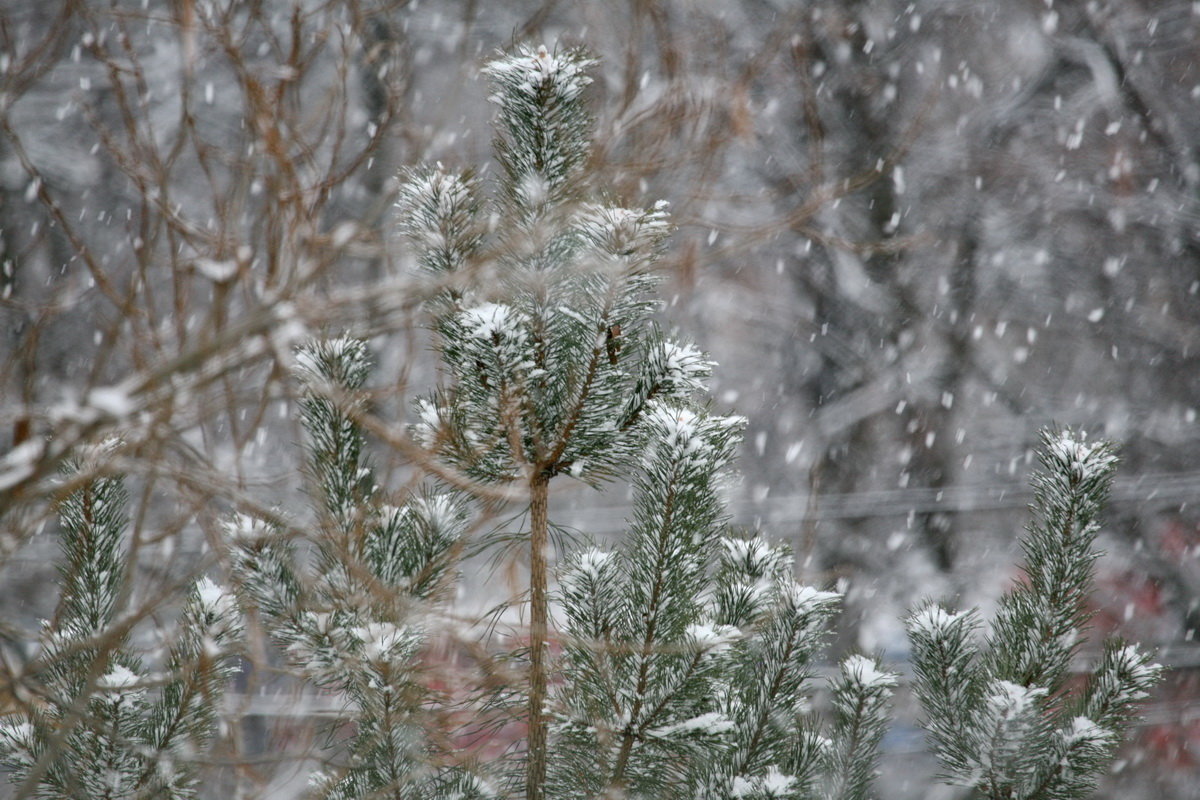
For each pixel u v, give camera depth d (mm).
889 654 6410
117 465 5035
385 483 5301
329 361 5262
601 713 5211
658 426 5195
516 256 5191
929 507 12633
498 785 5281
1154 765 7992
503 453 5270
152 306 5352
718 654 5184
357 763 5215
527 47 5273
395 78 6230
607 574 5250
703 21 10438
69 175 12008
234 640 5273
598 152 5348
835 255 14516
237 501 5148
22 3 9375
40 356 7949
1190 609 12094
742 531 5367
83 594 5277
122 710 5223
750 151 14070
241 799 5285
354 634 5207
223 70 10711
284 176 5555
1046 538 5461
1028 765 5348
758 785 5266
